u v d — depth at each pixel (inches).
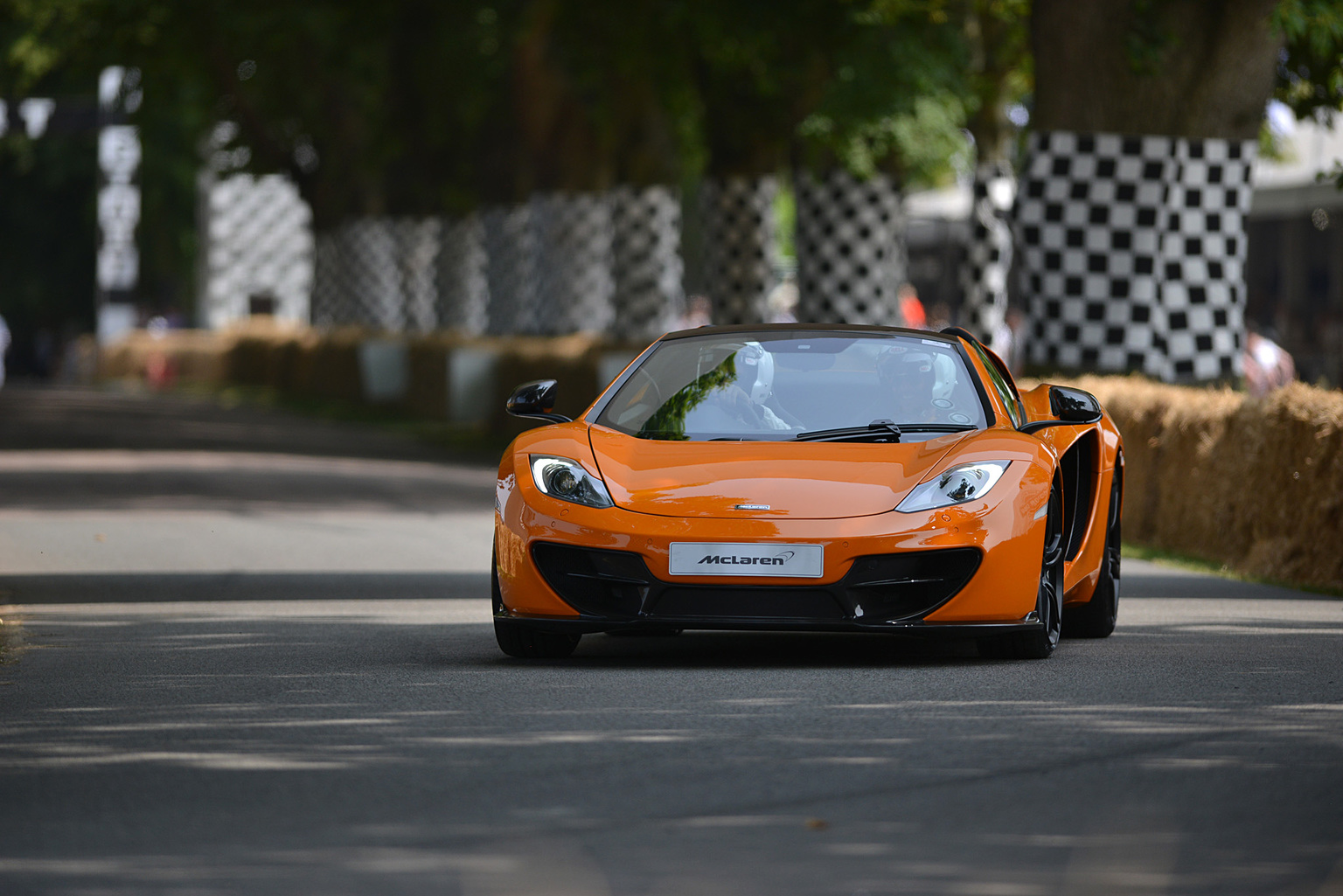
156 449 3189.0
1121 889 514.6
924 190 3248.0
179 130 6943.9
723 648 1018.7
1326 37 1852.9
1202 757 690.8
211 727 759.1
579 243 3900.1
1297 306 4143.7
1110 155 1902.1
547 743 720.3
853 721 767.1
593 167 3900.1
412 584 1373.0
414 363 4350.4
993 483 922.7
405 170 4574.3
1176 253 1902.1
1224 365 1909.4
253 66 4832.7
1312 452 1409.9
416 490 2338.8
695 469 938.7
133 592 1311.5
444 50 4116.6
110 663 953.5
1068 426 1044.5
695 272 6294.3
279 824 589.9
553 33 3592.5
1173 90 1888.5
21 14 4584.2
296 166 5044.3
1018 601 916.0
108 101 6599.4
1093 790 634.8
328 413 4658.0
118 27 4308.6
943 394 1002.7
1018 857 548.1
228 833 579.8
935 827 583.8
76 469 2664.9
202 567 1482.5
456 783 648.4
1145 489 1713.8
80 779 658.2
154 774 665.0
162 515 1942.7
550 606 922.7
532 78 3860.7
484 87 4163.4
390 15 4116.6
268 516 1948.8
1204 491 1594.5
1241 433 1521.9
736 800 621.3
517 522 935.0
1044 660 959.6
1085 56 1899.6
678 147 3619.6
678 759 689.0
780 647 1023.0
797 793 631.8
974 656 981.8
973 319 3129.9
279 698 835.4
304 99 4894.2
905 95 2551.7
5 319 7667.3
